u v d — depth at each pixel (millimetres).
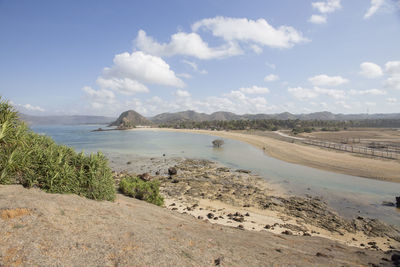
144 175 24719
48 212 4957
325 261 6262
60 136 100375
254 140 79000
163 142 74375
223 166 34531
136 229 5602
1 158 6281
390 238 12719
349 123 175500
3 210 4281
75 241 4219
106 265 3756
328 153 45094
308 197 19844
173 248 4996
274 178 26875
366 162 35031
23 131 7539
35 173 6797
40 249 3672
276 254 6207
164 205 16156
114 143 69875
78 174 7863
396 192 21391
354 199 19344
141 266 3924
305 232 12938
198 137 97938
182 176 27406
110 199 8711
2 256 3301
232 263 4848
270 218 14938
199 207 16609
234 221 13820
